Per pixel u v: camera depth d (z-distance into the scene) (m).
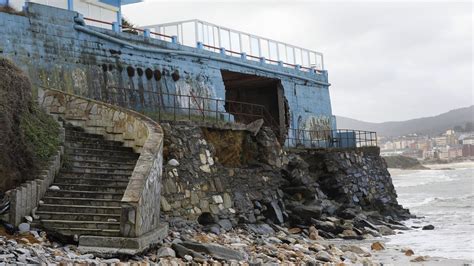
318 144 34.88
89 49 21.88
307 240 20.30
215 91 27.89
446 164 198.50
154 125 16.69
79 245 12.05
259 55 31.88
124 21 31.78
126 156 16.53
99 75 22.06
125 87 23.06
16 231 12.47
